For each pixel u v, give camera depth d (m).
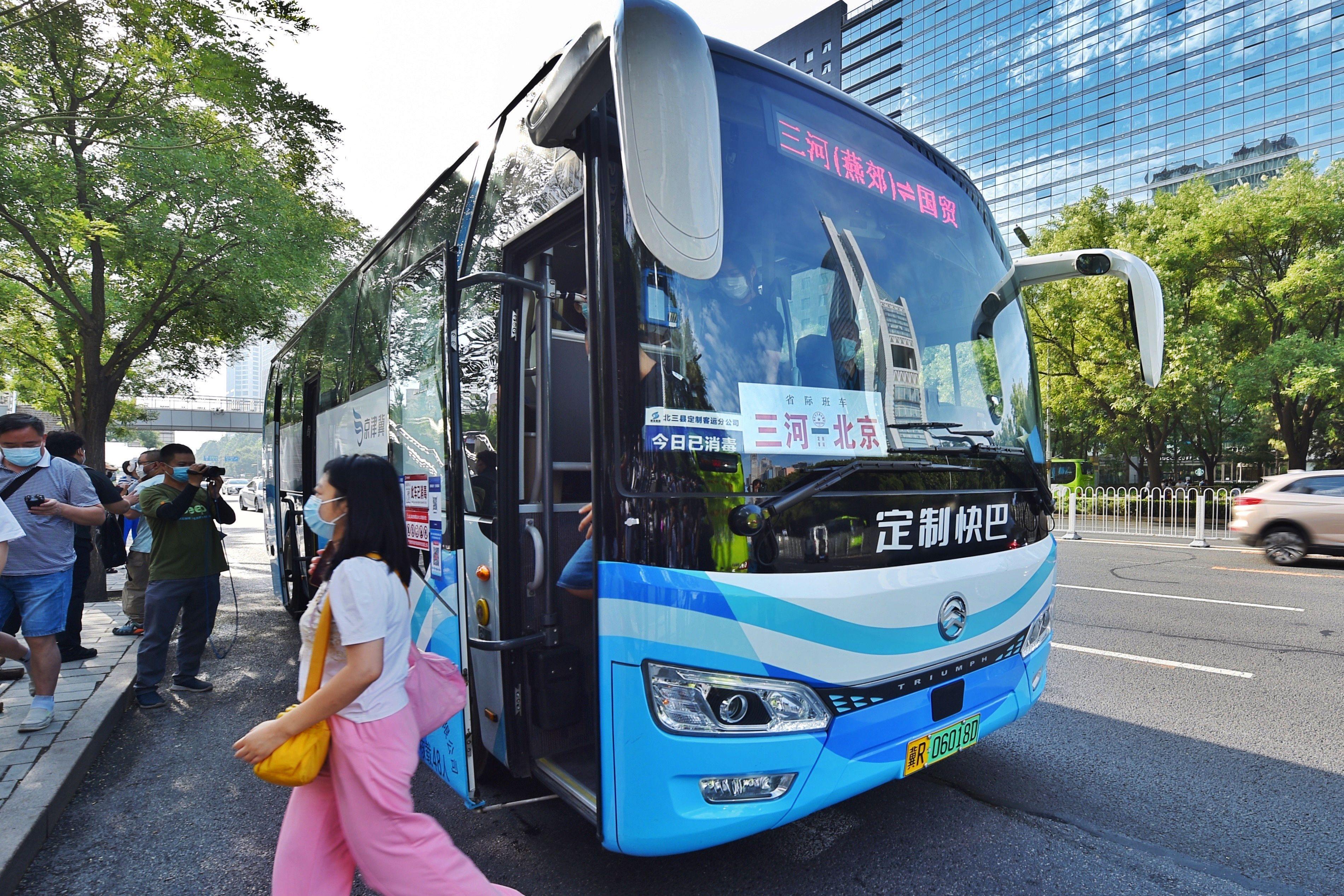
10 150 7.36
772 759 2.34
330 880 2.15
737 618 2.28
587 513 2.82
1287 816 3.30
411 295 3.89
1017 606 3.13
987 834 3.16
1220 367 19.05
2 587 4.17
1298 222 18.23
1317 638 6.36
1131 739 4.18
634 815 2.33
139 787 3.83
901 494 2.69
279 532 8.24
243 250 10.22
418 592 3.39
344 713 2.09
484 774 3.40
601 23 2.07
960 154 53.25
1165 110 42.56
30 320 12.39
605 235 2.39
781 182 2.76
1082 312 20.64
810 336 2.69
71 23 7.60
